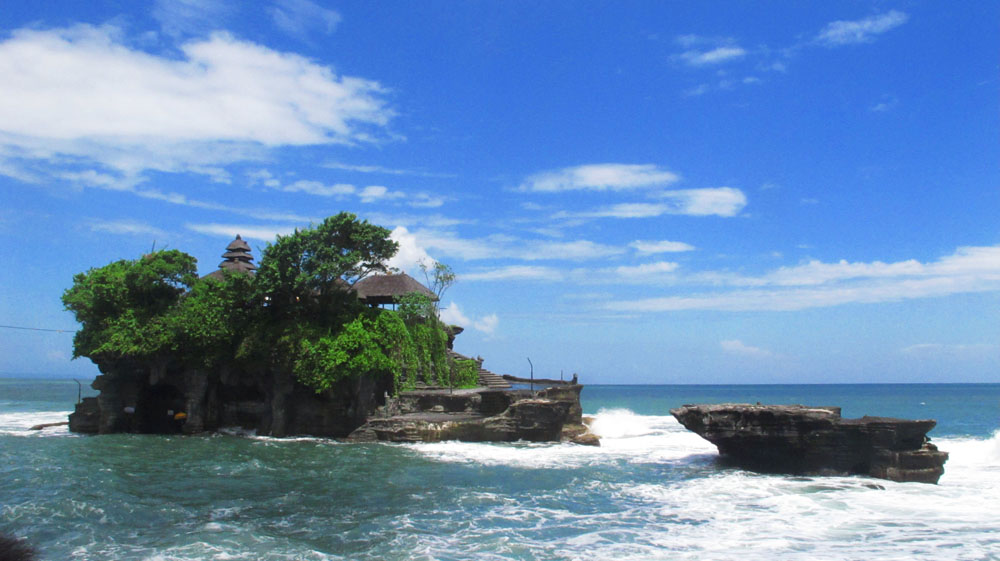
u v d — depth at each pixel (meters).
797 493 32.12
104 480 33.28
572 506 29.23
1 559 10.82
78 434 57.09
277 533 24.12
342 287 61.81
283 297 57.84
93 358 58.44
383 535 24.00
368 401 55.88
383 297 66.38
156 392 62.12
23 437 53.81
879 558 21.72
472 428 51.00
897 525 26.03
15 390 180.12
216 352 56.00
